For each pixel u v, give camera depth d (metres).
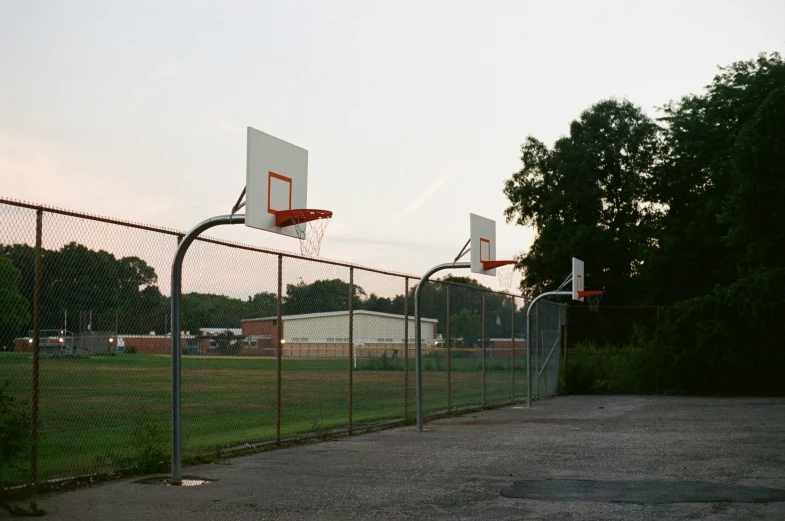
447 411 18.77
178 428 9.01
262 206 9.96
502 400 23.55
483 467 10.28
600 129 51.53
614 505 7.73
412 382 18.30
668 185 52.00
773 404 23.59
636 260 49.62
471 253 16.98
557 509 7.55
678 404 23.59
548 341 27.84
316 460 10.92
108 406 9.45
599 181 51.75
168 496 8.10
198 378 10.70
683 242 46.03
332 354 14.24
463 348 20.88
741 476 9.52
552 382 28.16
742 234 36.34
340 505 7.72
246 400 17.28
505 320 24.48
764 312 27.38
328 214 10.54
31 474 8.08
